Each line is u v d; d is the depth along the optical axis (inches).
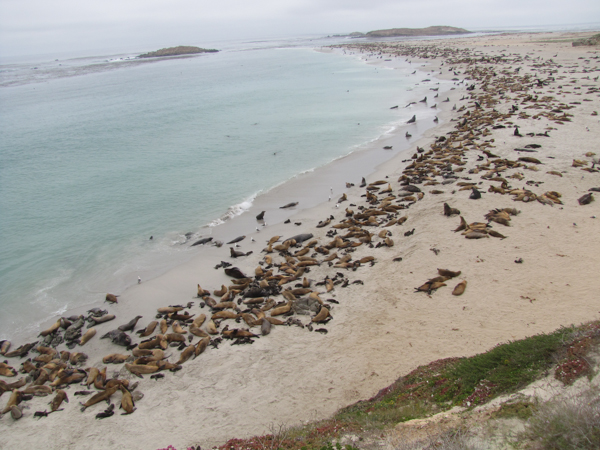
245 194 927.0
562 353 311.9
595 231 600.1
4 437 368.8
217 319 513.7
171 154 1237.7
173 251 700.0
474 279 531.8
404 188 863.1
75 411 393.4
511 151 1003.3
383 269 589.9
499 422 263.9
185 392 406.3
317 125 1512.1
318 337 468.8
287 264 621.0
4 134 1572.3
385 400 352.5
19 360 475.2
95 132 1553.9
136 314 542.3
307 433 320.2
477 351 403.9
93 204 894.4
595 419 233.9
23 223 810.2
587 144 991.6
